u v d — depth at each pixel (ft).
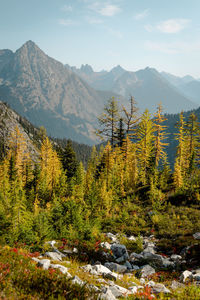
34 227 43.16
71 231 51.06
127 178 143.95
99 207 92.53
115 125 136.56
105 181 121.70
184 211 85.46
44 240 41.22
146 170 143.74
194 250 48.49
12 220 47.67
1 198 62.34
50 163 146.51
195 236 58.70
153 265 44.45
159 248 58.80
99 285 24.50
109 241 59.57
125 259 46.47
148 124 134.00
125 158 139.13
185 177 124.36
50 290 19.11
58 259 34.63
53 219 52.24
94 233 61.11
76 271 28.07
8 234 40.57
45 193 134.72
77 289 19.93
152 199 103.04
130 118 132.98
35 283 19.70
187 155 151.74
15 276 20.27
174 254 52.08
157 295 25.49
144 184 135.03
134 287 27.48
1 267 21.54
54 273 22.75
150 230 73.92
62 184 133.18
